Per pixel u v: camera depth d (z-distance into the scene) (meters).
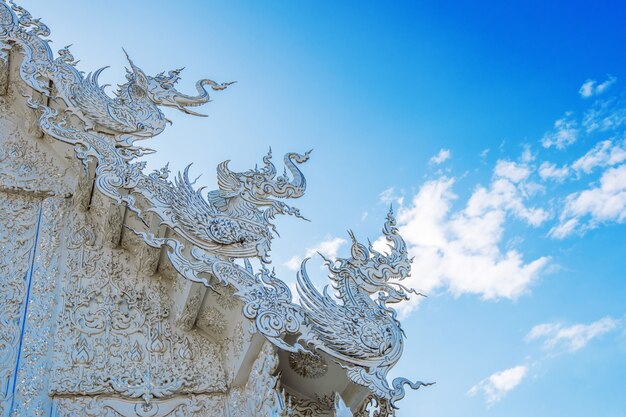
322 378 6.25
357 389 6.12
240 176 7.06
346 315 6.17
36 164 7.64
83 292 6.77
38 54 7.34
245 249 6.39
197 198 6.61
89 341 6.45
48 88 7.17
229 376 6.46
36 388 5.98
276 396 5.55
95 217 7.22
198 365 6.56
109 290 6.87
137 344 6.55
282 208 6.95
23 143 7.77
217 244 6.33
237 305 6.37
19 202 7.38
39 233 7.09
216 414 6.32
